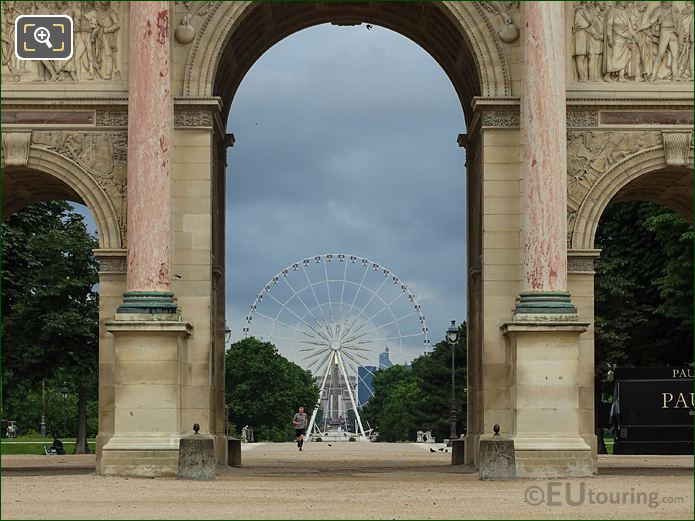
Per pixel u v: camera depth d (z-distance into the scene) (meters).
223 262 70.56
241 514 40.56
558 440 57.69
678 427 94.75
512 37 62.53
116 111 62.69
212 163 63.78
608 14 63.28
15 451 124.00
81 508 42.50
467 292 71.56
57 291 98.25
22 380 103.94
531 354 58.19
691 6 63.47
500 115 62.47
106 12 63.12
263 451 114.25
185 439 55.69
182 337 59.00
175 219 61.72
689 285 95.38
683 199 70.12
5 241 98.19
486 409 61.12
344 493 48.78
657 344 106.56
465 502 45.16
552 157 59.72
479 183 66.50
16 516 39.97
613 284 104.50
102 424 60.88
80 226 102.50
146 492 48.84
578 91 62.81
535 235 59.50
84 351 100.75
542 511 41.97
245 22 66.31
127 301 58.72
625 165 62.66
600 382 108.38
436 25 69.25
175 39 62.38
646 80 63.09
